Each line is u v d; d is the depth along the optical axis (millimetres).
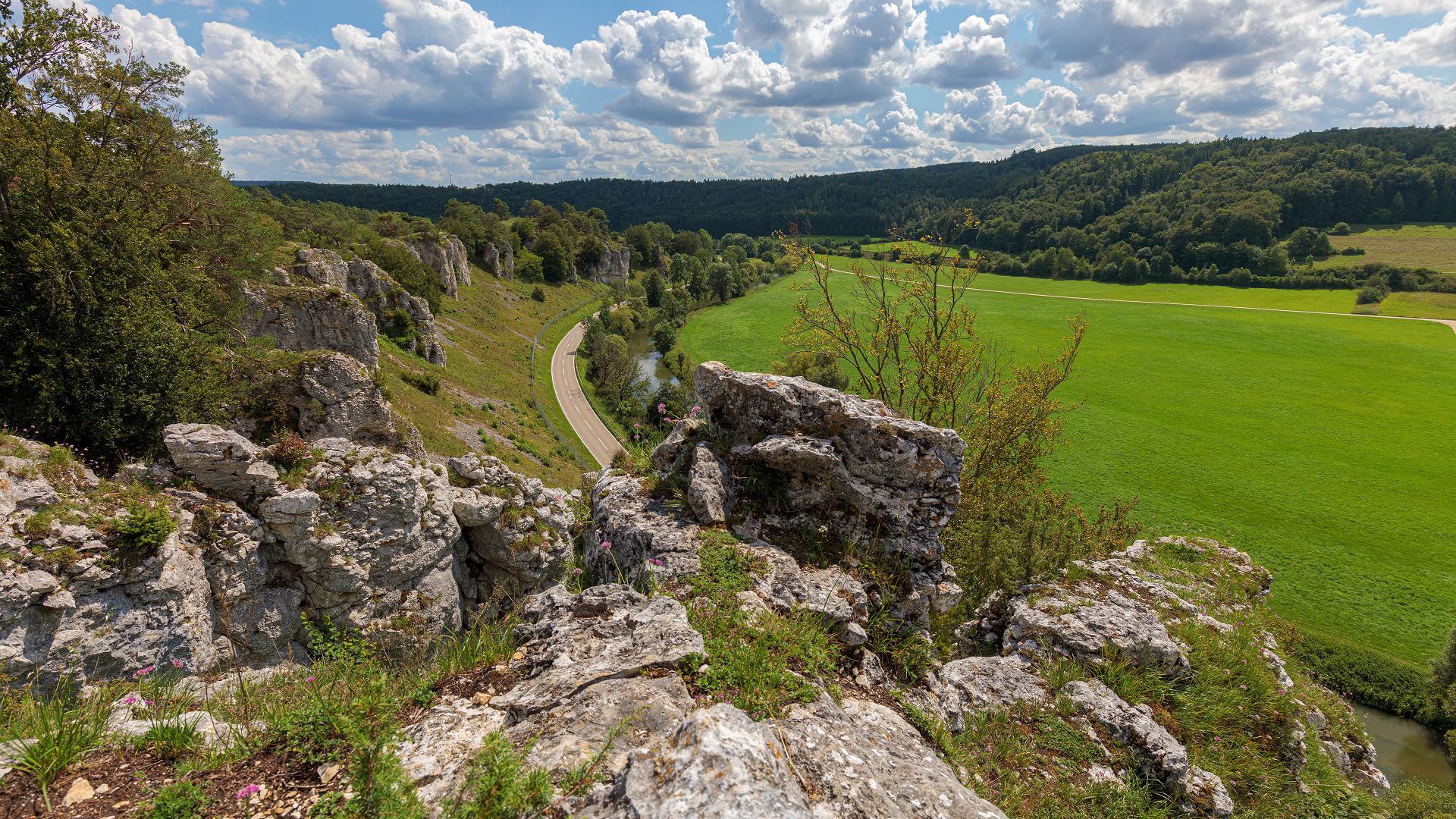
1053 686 7156
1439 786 24000
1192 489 55281
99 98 28328
